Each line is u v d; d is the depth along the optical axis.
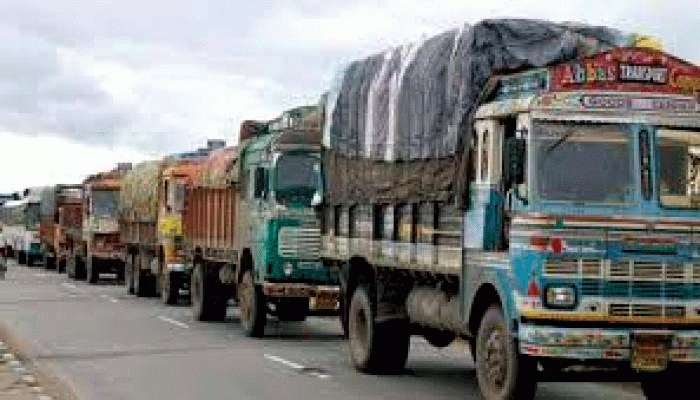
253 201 22.00
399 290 16.12
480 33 13.11
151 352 19.34
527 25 13.27
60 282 43.97
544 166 11.76
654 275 11.75
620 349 11.59
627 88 12.03
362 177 16.36
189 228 27.53
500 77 12.88
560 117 11.85
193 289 26.59
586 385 16.22
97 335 22.27
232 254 23.53
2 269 46.28
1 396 13.84
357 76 16.78
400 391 14.81
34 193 62.19
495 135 12.52
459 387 15.27
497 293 12.31
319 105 20.30
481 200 12.70
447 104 13.53
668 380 12.91
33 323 24.84
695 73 12.24
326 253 18.16
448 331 14.30
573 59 12.66
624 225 11.72
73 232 46.44
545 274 11.56
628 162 11.90
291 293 21.02
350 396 14.30
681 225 11.84
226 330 23.86
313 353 19.48
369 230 16.17
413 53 14.76
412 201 14.47
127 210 37.41
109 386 15.02
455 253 13.36
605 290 11.63
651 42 13.53
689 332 11.80
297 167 21.16
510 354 11.98
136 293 35.16
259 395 14.30
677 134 12.06
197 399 13.93
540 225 11.61
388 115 15.40
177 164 32.03
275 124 22.64
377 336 16.44
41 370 16.64
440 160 13.66
